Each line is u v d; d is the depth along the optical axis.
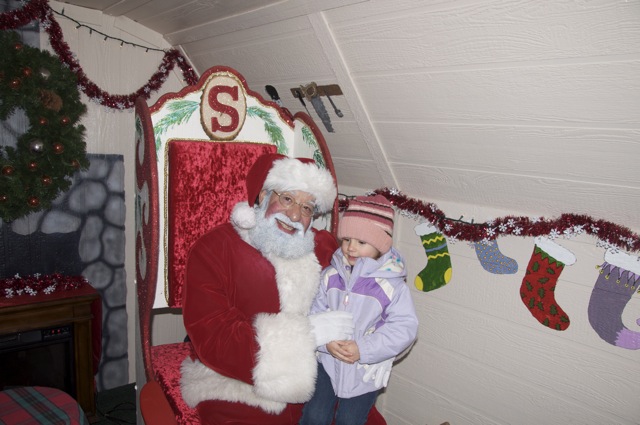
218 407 1.53
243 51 2.48
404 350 1.74
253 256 1.67
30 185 2.60
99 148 2.95
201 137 1.92
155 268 1.54
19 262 2.74
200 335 1.53
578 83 1.43
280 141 2.12
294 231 1.67
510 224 2.05
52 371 2.63
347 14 1.78
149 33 2.98
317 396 1.64
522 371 2.12
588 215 1.85
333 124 2.40
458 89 1.73
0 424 1.79
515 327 2.14
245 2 2.06
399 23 1.67
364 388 1.61
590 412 1.92
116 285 3.09
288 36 2.12
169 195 1.85
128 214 3.09
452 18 1.52
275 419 1.57
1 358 2.46
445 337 2.42
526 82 1.54
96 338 2.80
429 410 2.52
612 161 1.59
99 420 2.78
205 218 1.91
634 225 1.75
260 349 1.46
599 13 1.25
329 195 1.70
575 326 1.94
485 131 1.82
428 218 2.36
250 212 1.62
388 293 1.62
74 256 2.92
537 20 1.36
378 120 2.16
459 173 2.12
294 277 1.65
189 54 2.98
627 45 1.26
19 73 2.47
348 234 1.65
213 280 1.61
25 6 2.49
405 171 2.37
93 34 2.82
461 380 2.36
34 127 2.58
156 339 3.31
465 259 2.31
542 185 1.88
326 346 1.56
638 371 1.78
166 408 1.58
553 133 1.64
